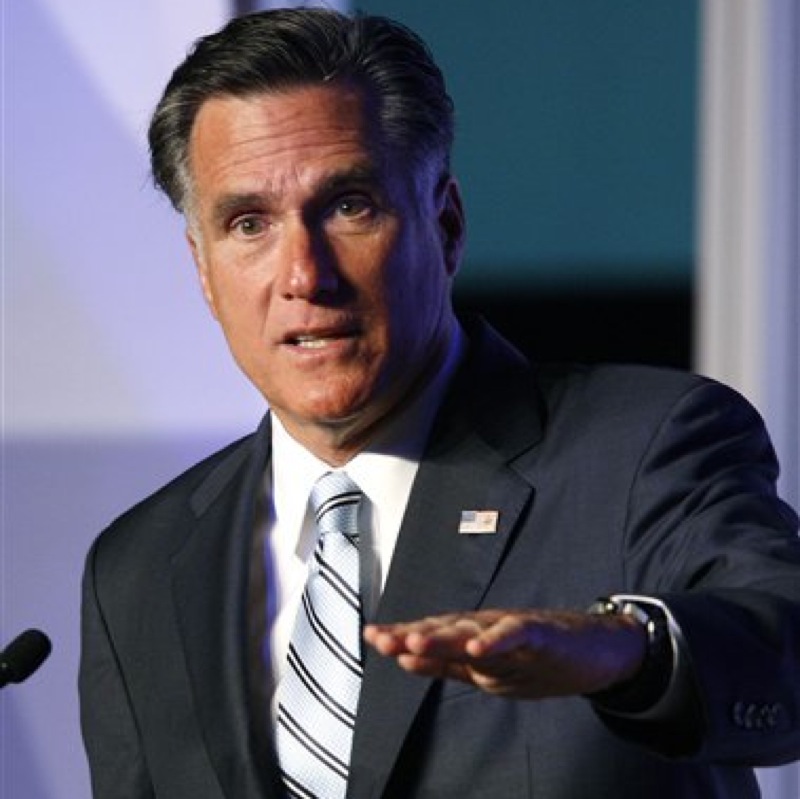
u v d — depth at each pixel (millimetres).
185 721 5590
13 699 10328
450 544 5297
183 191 5531
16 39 10477
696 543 4910
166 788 5570
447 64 10867
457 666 3760
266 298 5223
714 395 5414
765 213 10422
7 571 10414
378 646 3666
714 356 10531
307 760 5223
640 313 10734
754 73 10414
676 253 10703
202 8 10430
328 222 5172
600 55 10781
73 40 10477
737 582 4664
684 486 5133
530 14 10820
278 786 5309
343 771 5176
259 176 5152
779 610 4387
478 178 10875
